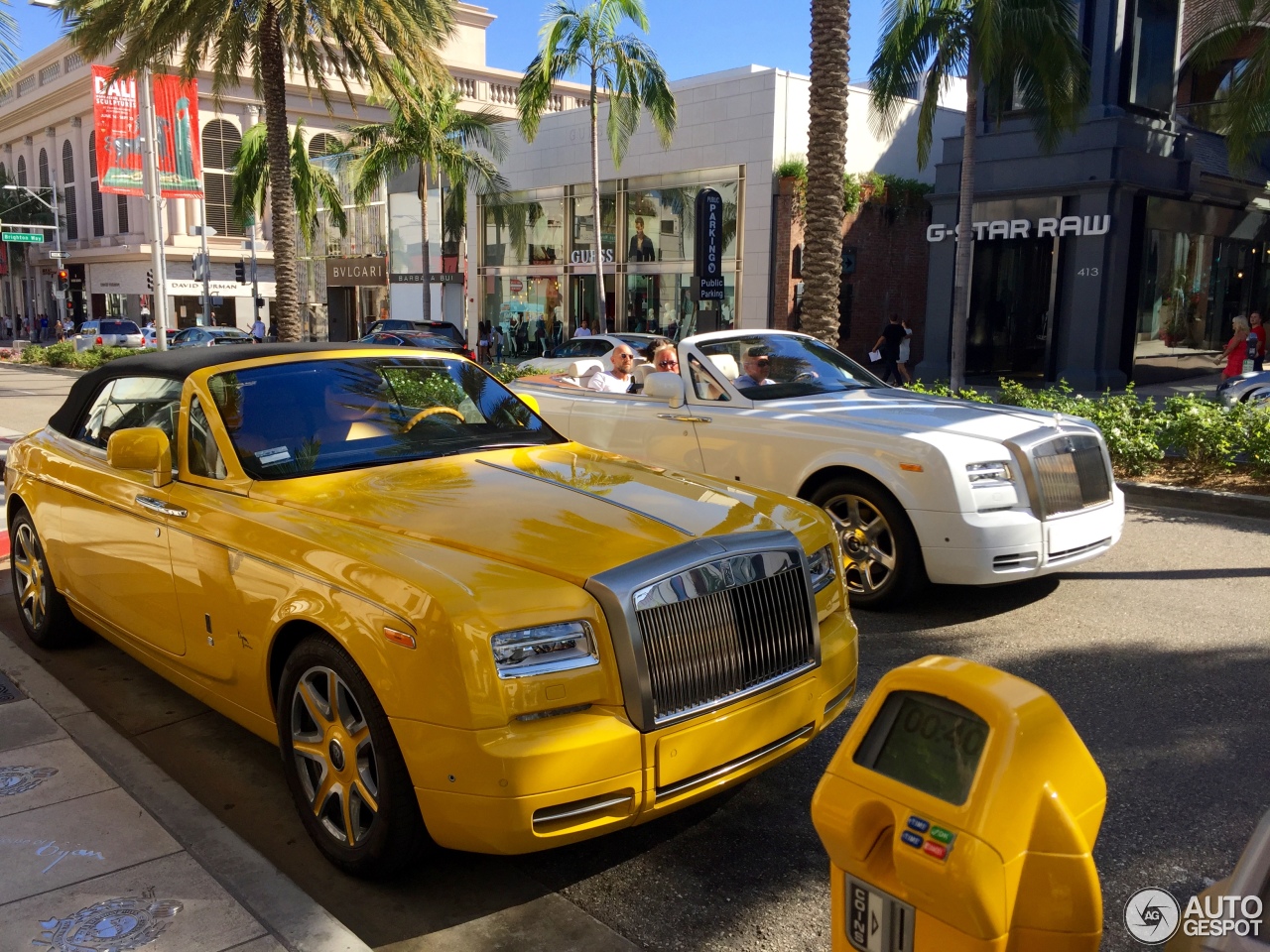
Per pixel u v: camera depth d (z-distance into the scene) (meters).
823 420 6.45
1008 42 15.57
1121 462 10.10
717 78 25.56
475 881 3.39
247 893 3.08
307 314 43.19
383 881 3.37
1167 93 20.73
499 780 2.86
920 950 1.58
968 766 1.50
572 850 3.59
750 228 25.22
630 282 28.83
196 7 17.50
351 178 38.38
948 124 28.25
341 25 17.72
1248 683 4.97
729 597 3.30
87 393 5.32
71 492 4.92
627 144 26.91
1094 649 5.50
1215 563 7.22
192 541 3.96
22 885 3.11
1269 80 14.79
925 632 5.85
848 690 3.79
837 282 13.54
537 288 32.06
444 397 4.79
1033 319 21.66
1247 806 3.78
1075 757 1.52
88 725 4.32
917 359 27.58
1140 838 3.57
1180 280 21.95
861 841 1.60
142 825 3.48
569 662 3.00
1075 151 19.61
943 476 5.78
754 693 3.34
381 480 3.99
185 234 54.62
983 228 21.19
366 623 3.08
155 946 2.81
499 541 3.33
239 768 4.23
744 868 3.46
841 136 13.27
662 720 3.08
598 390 8.16
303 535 3.51
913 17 15.89
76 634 5.61
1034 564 5.92
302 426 4.30
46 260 67.06
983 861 1.43
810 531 3.92
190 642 4.09
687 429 7.11
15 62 13.18
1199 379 22.86
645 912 3.20
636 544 3.30
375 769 3.20
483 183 32.72
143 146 23.92
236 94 54.34
